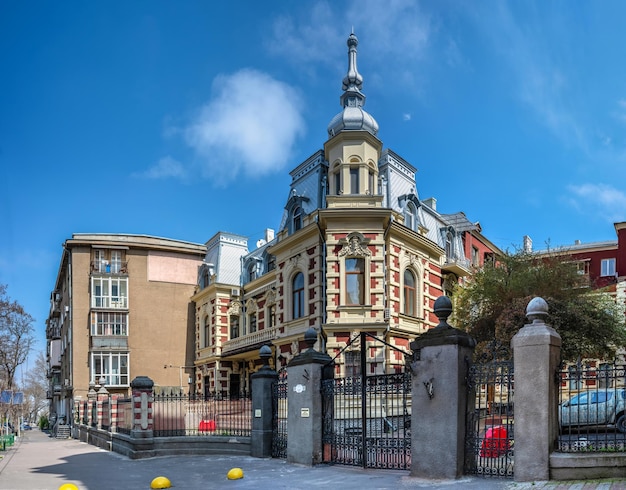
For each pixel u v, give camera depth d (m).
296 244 29.31
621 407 12.48
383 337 25.97
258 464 15.02
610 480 8.74
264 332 33.16
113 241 43.78
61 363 53.94
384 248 26.86
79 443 30.03
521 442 9.62
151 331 43.75
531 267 26.14
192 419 19.61
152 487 12.59
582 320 22.98
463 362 10.91
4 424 49.62
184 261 46.09
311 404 14.17
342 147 27.69
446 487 9.77
